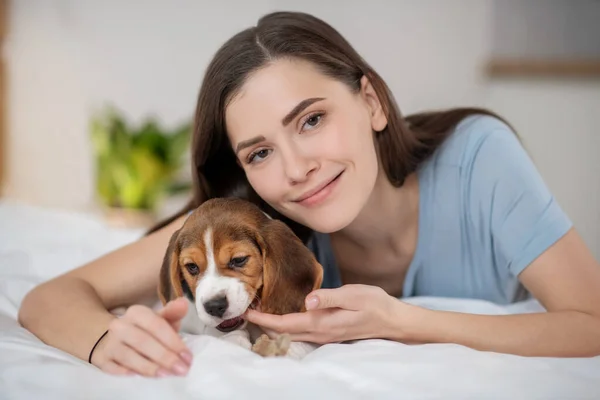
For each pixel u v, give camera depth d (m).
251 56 1.24
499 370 0.94
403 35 3.81
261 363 0.94
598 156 3.61
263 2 3.89
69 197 3.71
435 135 1.54
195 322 1.18
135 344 0.97
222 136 1.37
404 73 3.83
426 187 1.49
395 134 1.42
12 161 3.58
